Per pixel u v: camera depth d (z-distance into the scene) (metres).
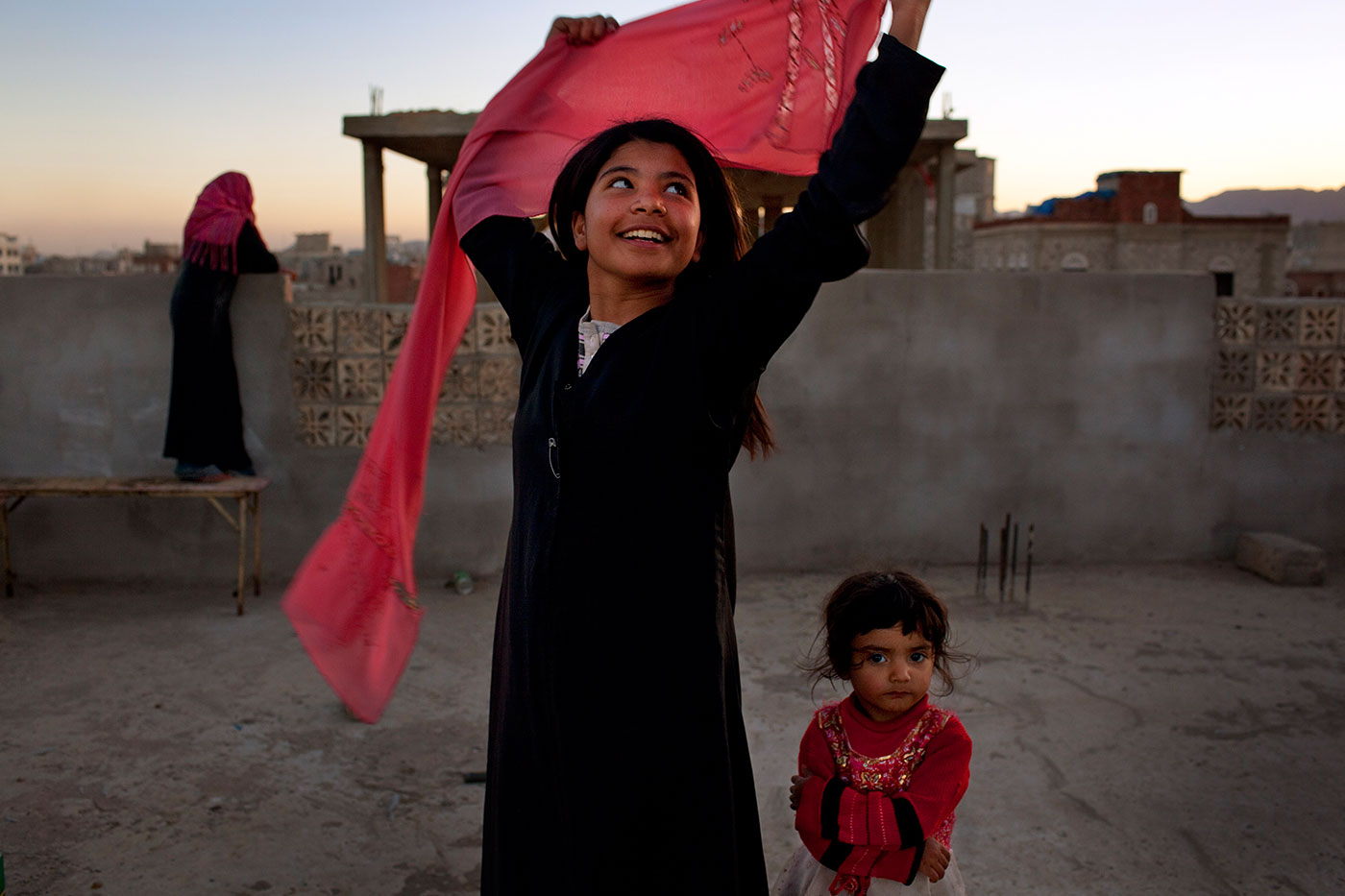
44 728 4.40
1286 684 4.97
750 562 6.89
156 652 5.32
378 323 6.35
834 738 2.33
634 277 1.88
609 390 1.83
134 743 4.27
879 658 2.23
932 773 2.23
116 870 3.34
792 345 6.74
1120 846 3.53
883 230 12.89
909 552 6.97
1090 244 51.44
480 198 2.38
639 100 2.37
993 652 5.37
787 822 3.70
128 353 6.32
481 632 5.70
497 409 6.58
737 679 2.00
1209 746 4.29
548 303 2.09
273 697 4.77
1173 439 7.01
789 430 6.81
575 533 1.83
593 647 1.83
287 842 3.53
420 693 4.84
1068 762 4.14
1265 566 6.72
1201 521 7.10
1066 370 6.90
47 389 6.36
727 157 2.35
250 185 6.19
